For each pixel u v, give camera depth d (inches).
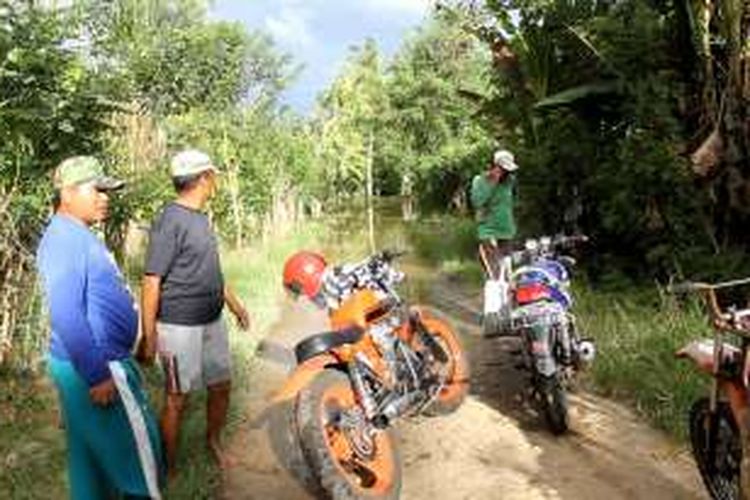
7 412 153.6
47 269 98.4
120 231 228.4
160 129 304.2
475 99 360.8
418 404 139.0
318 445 118.3
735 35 227.6
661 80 249.0
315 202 750.5
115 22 250.1
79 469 104.5
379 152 864.9
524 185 304.0
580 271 273.4
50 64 183.5
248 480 136.7
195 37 479.2
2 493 124.4
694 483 133.9
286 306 271.9
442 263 376.5
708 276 226.4
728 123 233.8
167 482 126.6
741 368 111.3
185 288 128.2
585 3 294.5
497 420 162.7
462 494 132.9
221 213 413.1
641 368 175.2
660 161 242.8
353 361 127.2
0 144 174.2
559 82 297.6
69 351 98.0
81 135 194.4
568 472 139.4
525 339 155.6
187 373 129.5
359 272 139.9
